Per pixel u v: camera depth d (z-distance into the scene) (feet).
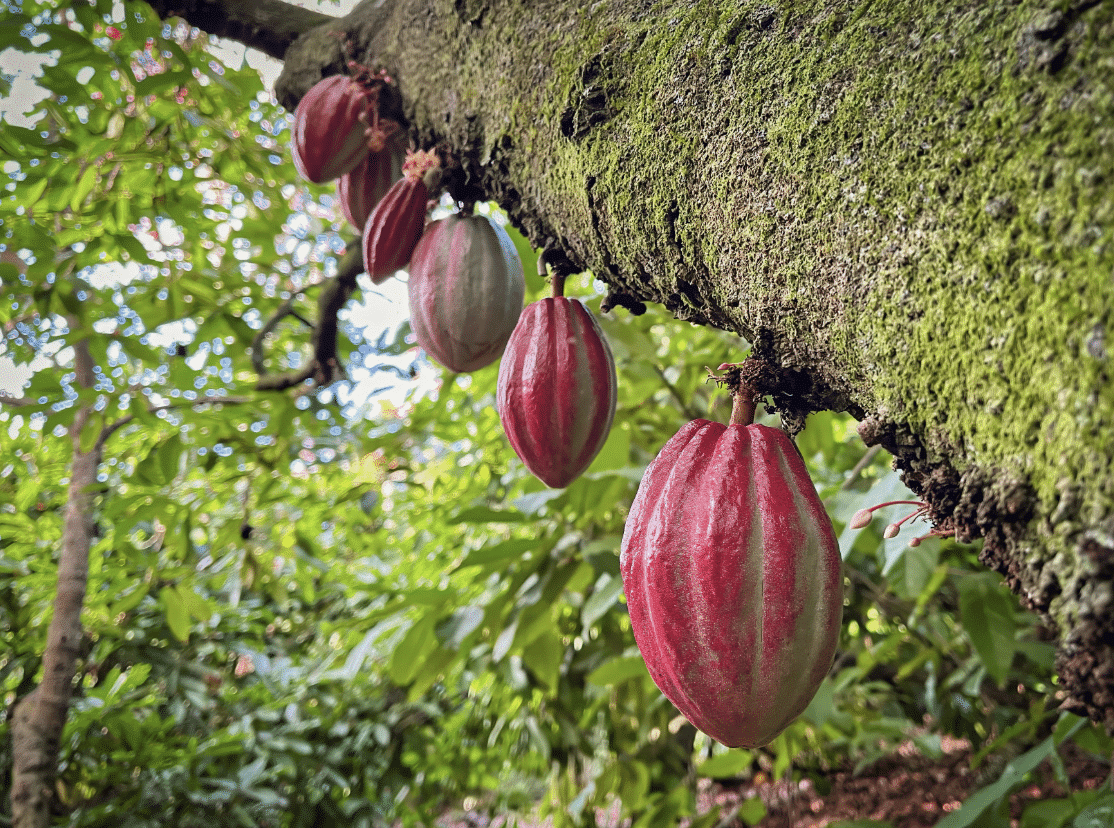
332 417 5.62
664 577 1.41
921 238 1.23
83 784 6.95
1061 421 1.02
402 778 8.61
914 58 1.26
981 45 1.19
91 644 7.78
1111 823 2.54
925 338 1.25
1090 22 1.05
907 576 3.55
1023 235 1.08
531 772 8.48
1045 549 1.08
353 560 8.26
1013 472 1.11
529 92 2.03
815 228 1.39
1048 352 1.05
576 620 6.17
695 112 1.59
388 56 2.74
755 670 1.38
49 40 3.89
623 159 1.74
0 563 6.66
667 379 4.63
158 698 7.52
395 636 5.23
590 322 2.10
